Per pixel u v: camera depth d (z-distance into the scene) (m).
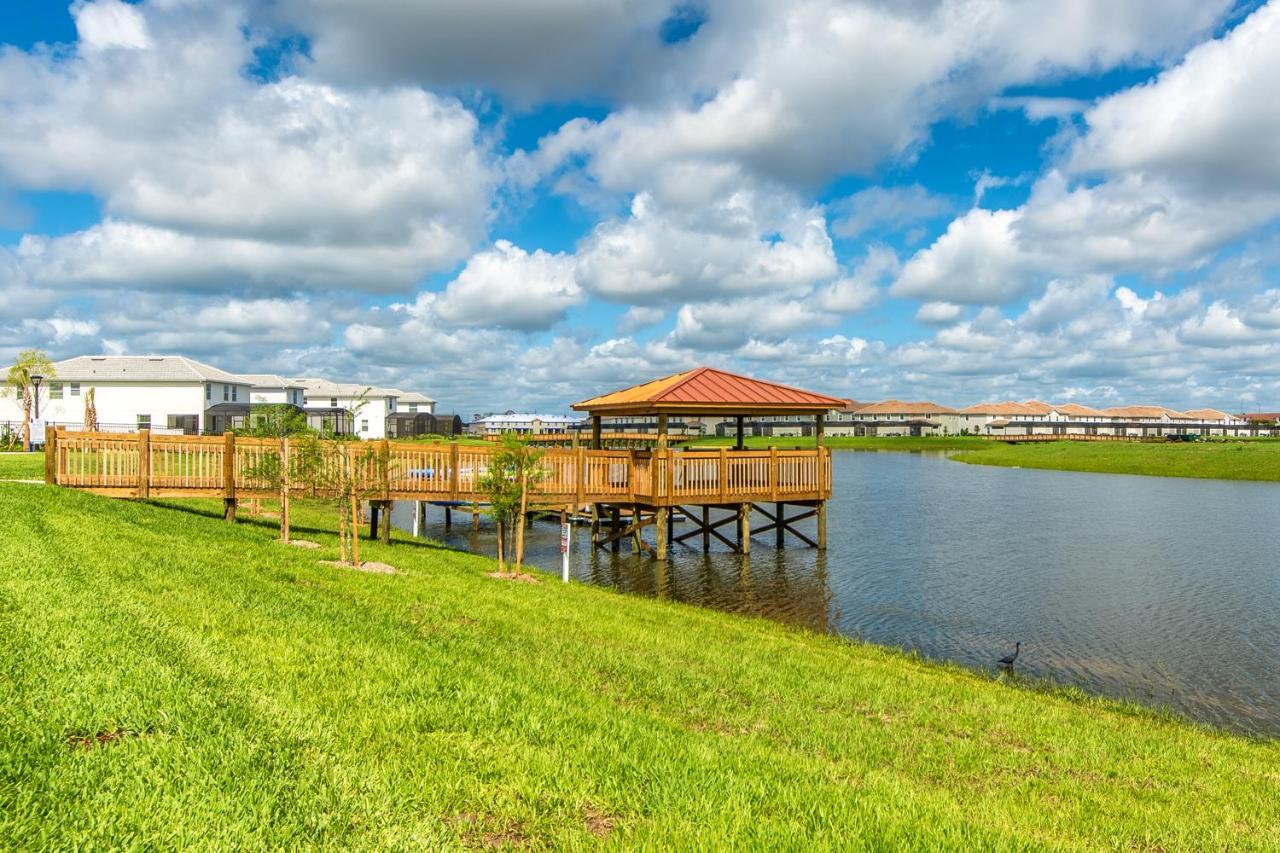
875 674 11.07
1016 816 6.13
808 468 25.42
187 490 18.58
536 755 5.80
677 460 23.31
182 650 7.04
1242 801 7.19
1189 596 19.03
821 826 5.15
